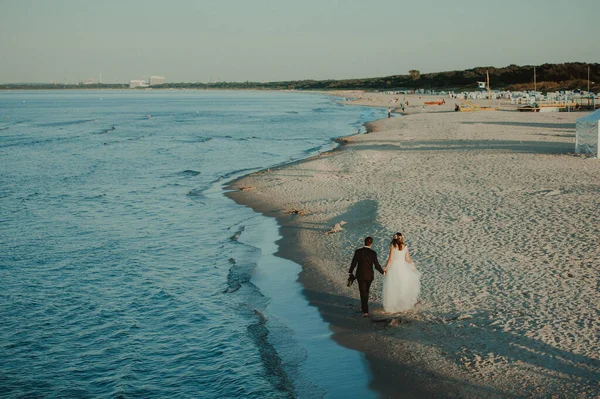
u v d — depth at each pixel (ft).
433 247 47.39
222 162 122.93
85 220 70.59
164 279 47.47
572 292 35.58
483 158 99.71
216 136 190.39
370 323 34.58
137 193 87.86
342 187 79.77
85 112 388.57
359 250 35.78
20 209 77.82
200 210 73.46
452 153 109.70
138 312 40.73
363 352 30.96
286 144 157.99
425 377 27.58
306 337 33.73
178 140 179.32
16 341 36.47
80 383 31.01
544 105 248.32
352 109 367.86
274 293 41.91
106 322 39.19
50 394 29.89
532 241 46.98
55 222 69.82
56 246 58.80
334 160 106.42
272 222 63.93
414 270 36.06
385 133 161.99
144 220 69.51
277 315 37.68
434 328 32.53
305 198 74.90
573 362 27.14
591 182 72.38
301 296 40.73
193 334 36.42
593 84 398.21
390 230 53.93
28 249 57.82
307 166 101.14
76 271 50.52
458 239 49.11
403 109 308.40
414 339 31.53
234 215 69.21
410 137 146.10
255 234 59.47
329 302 38.99
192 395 29.04
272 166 112.27
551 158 96.17
